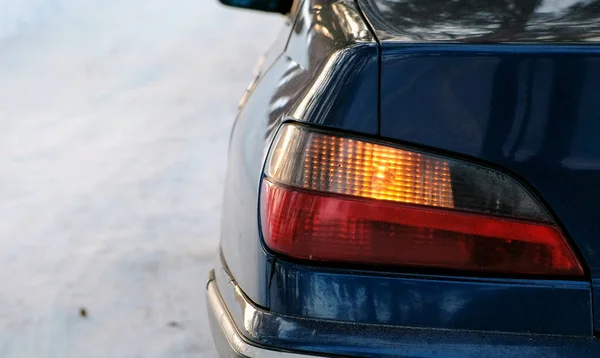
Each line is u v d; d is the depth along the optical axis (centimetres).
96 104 567
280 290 156
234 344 164
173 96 572
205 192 413
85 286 326
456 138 146
